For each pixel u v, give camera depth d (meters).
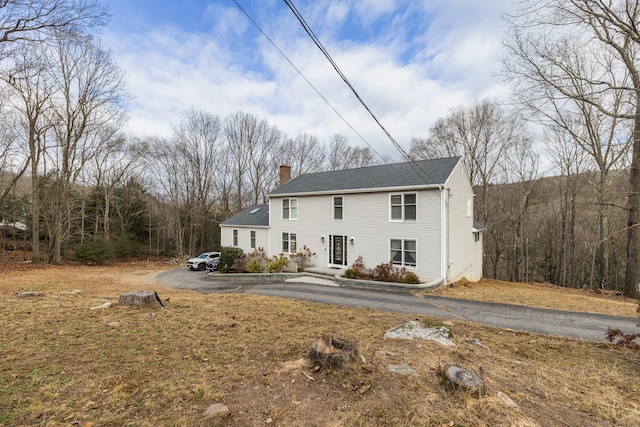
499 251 27.00
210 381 3.37
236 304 8.43
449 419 2.73
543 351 5.07
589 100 11.77
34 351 4.10
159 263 27.23
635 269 12.71
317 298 10.30
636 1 9.66
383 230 14.69
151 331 5.20
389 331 5.41
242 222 22.31
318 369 3.60
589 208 22.17
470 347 4.88
